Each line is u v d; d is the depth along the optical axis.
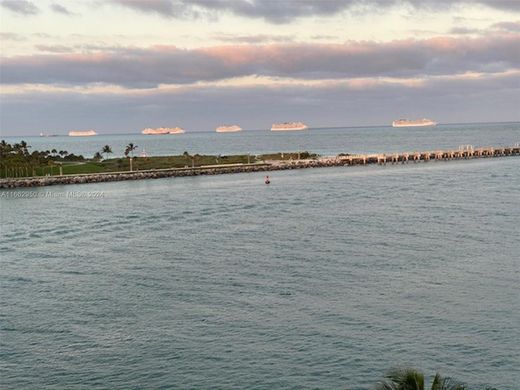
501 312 64.12
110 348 58.22
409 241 98.56
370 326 61.41
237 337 59.72
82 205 155.38
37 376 53.03
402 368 52.22
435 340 57.69
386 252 91.56
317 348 56.75
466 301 67.81
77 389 50.66
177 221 125.19
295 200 150.75
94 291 76.19
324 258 88.94
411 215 122.94
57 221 130.75
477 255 87.88
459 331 59.59
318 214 128.12
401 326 61.22
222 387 50.22
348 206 138.25
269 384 50.50
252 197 159.00
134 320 65.19
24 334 62.25
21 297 74.62
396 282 75.62
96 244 104.88
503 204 132.62
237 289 74.75
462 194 151.12
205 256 92.75
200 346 57.91
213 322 63.81
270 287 75.12
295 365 53.62
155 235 111.00
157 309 68.44
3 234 117.31
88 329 63.12
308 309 66.75
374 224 114.38
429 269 81.12
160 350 57.34
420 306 66.69
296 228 112.94
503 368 52.09
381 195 154.88
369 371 52.12
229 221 123.06
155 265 88.25
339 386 49.91
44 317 67.06
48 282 81.12
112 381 51.78
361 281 76.56
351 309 66.31
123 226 121.69
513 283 73.75
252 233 109.56
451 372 51.62
